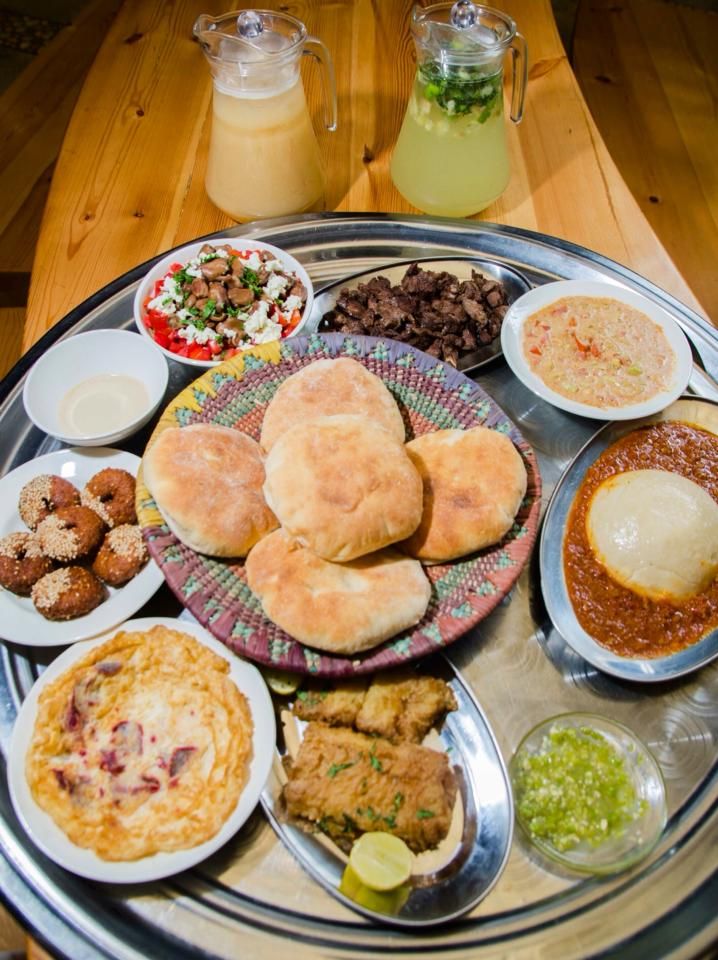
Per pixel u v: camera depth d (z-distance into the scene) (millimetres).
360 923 549
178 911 551
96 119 1106
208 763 593
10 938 745
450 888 558
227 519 633
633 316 870
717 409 802
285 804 586
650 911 557
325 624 585
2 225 1321
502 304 869
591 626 689
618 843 584
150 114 1113
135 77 1162
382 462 633
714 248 1550
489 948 540
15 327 1263
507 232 961
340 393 707
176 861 550
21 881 560
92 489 718
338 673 598
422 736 617
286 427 691
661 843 590
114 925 542
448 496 664
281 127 889
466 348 838
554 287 889
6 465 774
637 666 666
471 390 749
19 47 1664
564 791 594
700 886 567
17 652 670
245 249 893
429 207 987
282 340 770
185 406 727
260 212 955
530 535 670
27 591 674
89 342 802
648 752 612
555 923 551
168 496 636
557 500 747
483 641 686
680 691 666
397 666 621
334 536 604
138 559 679
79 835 557
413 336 827
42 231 979
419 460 690
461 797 597
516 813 592
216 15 1254
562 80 1168
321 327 839
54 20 1718
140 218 997
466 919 552
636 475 756
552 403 791
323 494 613
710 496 753
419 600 611
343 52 1199
